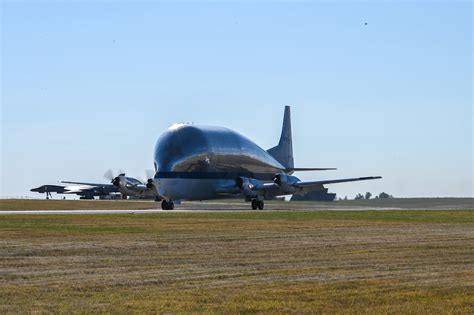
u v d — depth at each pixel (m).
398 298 65.25
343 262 88.25
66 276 76.19
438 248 104.69
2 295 65.56
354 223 161.00
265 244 109.75
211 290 68.50
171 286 70.50
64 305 61.59
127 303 62.50
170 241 112.69
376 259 91.44
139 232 129.00
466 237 123.69
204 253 96.94
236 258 91.69
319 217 186.12
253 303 62.91
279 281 73.56
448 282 73.25
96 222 154.12
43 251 97.50
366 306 62.19
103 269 81.31
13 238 115.38
